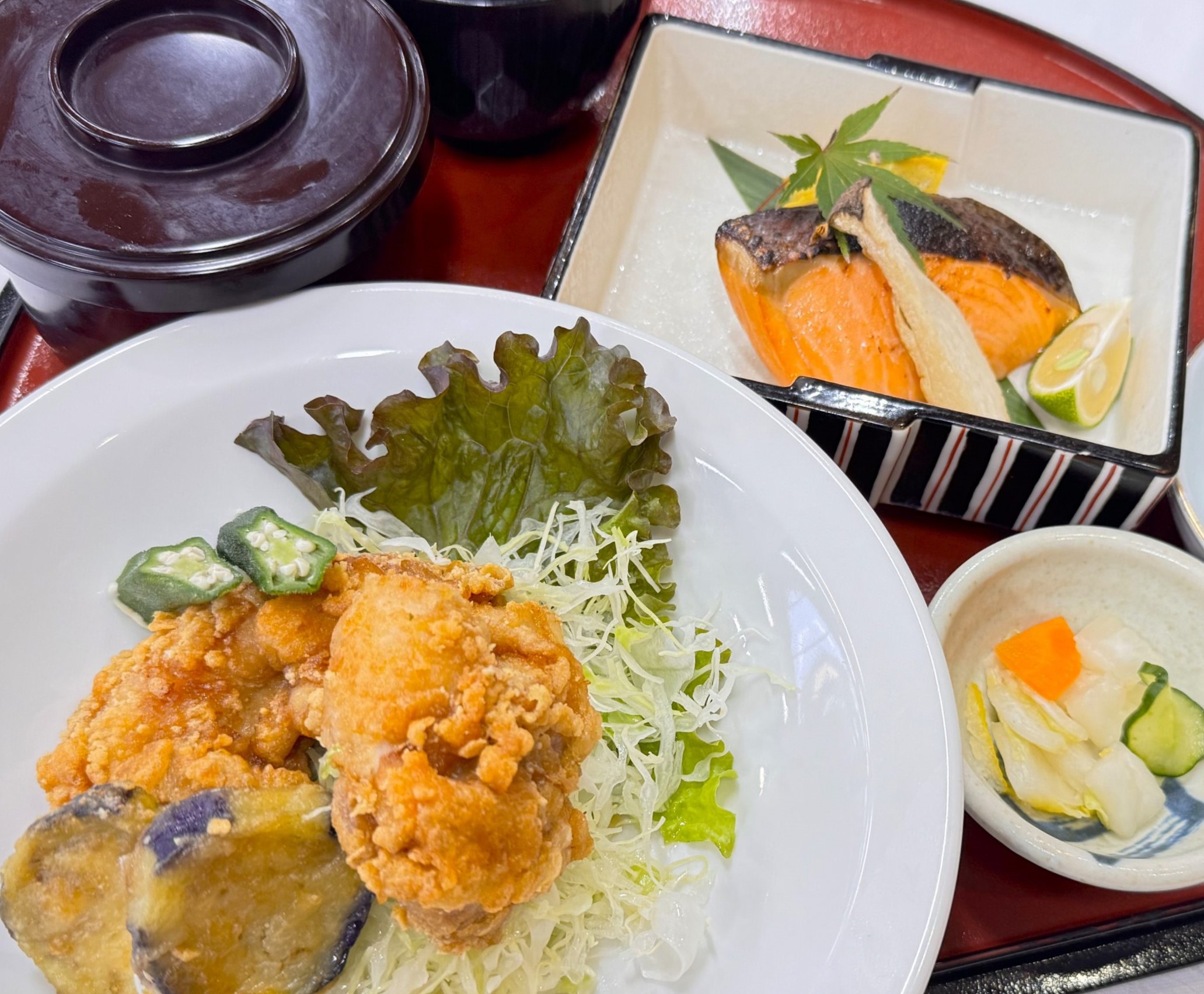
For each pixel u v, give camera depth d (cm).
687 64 41
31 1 33
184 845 24
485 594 28
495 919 25
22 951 25
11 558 29
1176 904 30
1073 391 35
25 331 37
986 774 31
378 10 34
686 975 27
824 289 37
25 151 30
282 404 31
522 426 32
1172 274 36
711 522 31
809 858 27
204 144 30
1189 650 32
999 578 32
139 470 30
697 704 30
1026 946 30
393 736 25
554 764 26
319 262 31
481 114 39
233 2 32
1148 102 43
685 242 40
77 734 27
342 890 26
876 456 33
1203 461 35
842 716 28
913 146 41
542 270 39
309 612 28
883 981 25
